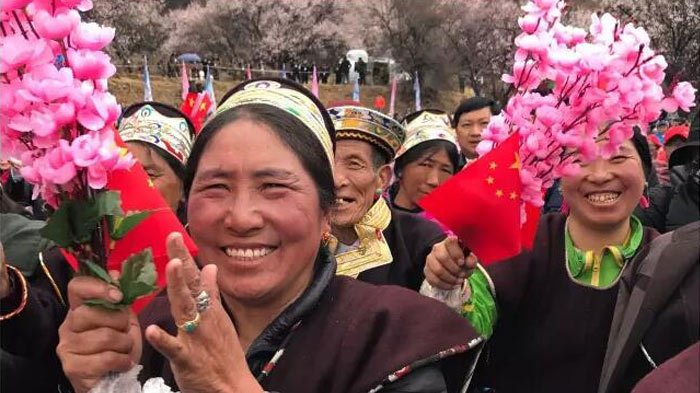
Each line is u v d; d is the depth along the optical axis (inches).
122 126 114.7
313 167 60.6
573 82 73.1
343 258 106.0
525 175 75.0
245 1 1413.6
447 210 75.8
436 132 148.6
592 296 90.6
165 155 110.0
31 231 79.6
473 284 90.8
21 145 50.7
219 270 60.2
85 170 50.4
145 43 1346.0
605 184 89.8
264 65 1419.8
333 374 60.7
